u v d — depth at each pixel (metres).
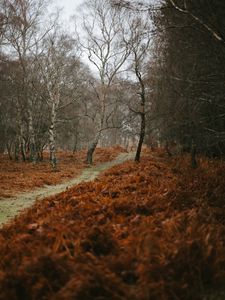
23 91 31.03
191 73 12.96
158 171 17.70
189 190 11.50
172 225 6.96
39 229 7.30
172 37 13.29
